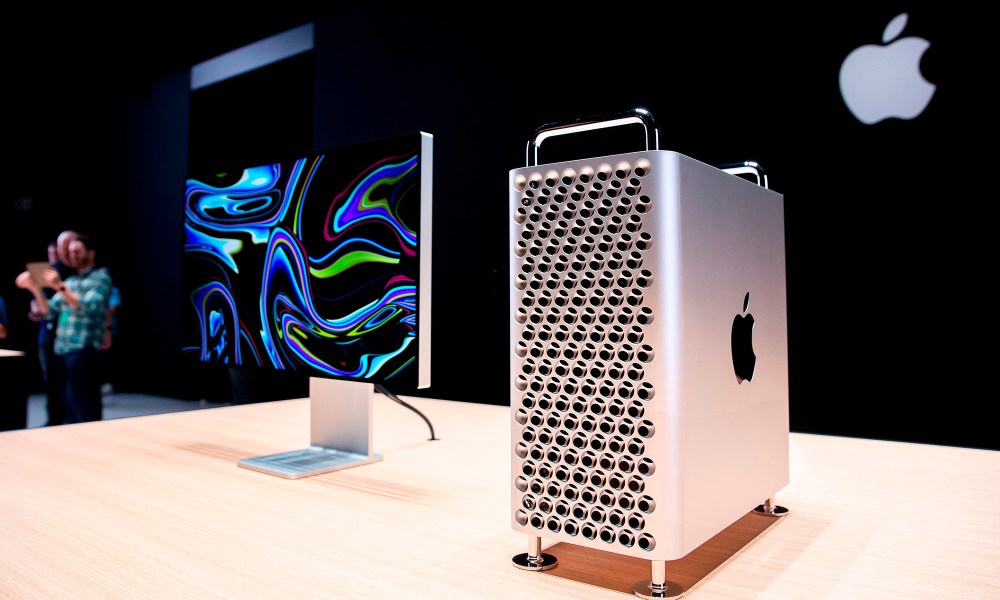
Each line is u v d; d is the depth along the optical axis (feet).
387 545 2.90
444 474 4.16
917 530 3.10
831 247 8.78
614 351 2.39
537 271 2.56
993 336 7.82
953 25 8.05
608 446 2.41
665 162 2.30
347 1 13.91
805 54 8.90
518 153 10.93
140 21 17.33
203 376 19.43
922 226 8.22
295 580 2.51
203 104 19.34
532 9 10.84
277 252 4.63
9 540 2.93
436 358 11.66
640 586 2.41
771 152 9.12
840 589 2.42
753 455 2.95
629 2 10.03
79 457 4.58
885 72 8.41
